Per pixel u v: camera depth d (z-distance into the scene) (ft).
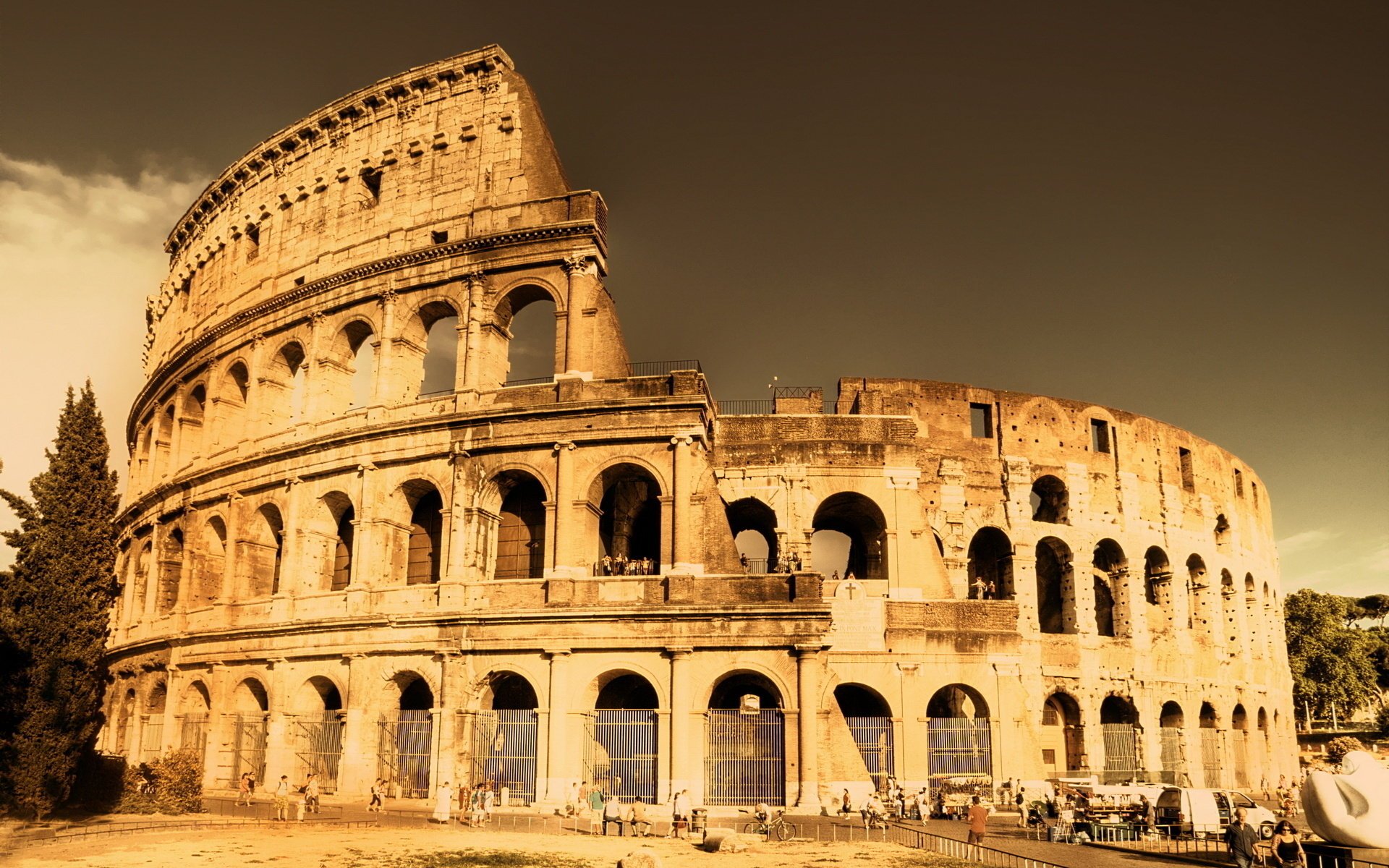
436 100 226.79
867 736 202.80
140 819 160.04
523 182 213.46
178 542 256.93
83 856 121.29
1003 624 212.02
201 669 221.46
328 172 236.63
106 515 179.83
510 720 184.96
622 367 207.62
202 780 196.85
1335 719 438.81
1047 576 261.65
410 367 216.54
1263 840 144.97
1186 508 276.21
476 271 209.26
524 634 185.06
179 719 224.12
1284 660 318.45
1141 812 160.25
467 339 206.28
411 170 224.74
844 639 207.51
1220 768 258.78
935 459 241.55
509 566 205.16
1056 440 254.47
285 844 132.16
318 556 212.23
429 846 132.67
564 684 181.68
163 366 269.03
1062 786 184.65
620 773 179.32
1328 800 120.06
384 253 220.84
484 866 117.91
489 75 223.51
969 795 194.90
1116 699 249.34
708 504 192.13
